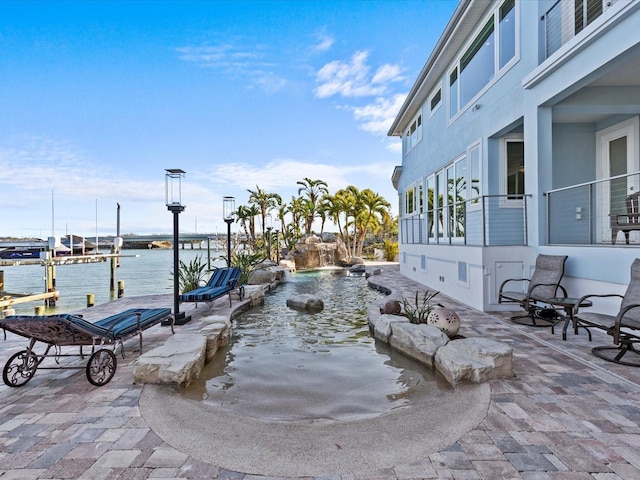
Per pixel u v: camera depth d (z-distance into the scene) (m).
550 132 7.21
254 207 32.97
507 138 9.04
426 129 14.01
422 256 13.10
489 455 2.54
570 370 4.18
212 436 2.90
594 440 2.71
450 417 3.14
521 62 7.68
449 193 11.74
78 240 45.03
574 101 7.20
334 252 31.03
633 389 3.64
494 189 9.09
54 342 4.27
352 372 4.76
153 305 9.15
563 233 7.73
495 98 8.70
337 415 3.52
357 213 35.28
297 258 28.72
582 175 8.67
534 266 7.46
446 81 11.78
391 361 5.21
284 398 3.94
